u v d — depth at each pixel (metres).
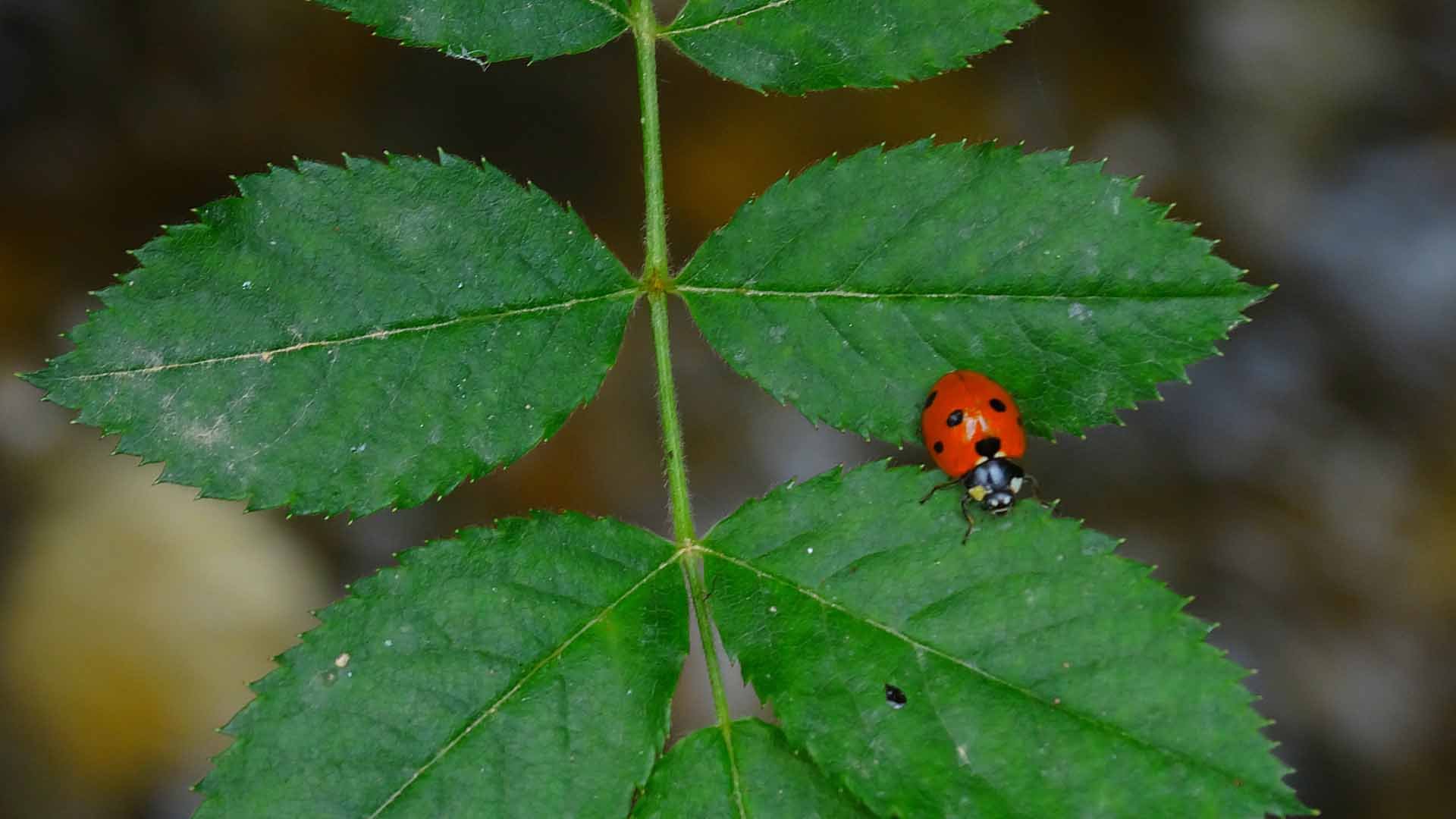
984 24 0.14
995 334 0.14
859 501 0.14
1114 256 0.14
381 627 0.14
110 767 0.20
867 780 0.13
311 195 0.14
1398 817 0.24
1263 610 0.26
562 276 0.14
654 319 0.14
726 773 0.14
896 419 0.14
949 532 0.14
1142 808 0.13
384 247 0.14
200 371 0.14
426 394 0.14
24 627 0.21
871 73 0.15
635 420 0.26
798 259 0.14
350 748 0.13
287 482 0.14
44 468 0.23
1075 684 0.13
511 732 0.13
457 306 0.14
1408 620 0.26
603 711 0.14
